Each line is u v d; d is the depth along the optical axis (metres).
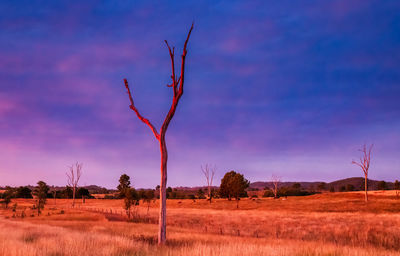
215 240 17.25
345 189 161.88
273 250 10.54
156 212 64.25
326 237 25.45
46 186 70.06
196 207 88.00
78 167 87.88
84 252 9.92
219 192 107.81
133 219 43.03
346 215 46.69
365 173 75.38
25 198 124.06
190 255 9.78
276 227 34.75
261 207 76.75
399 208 59.34
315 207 69.31
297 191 123.75
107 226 28.66
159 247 12.59
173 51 16.59
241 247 11.41
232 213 58.28
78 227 27.50
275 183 111.69
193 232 26.44
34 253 8.84
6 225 25.45
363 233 26.34
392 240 22.28
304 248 11.74
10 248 9.29
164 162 16.67
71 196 139.38
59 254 9.73
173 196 140.62
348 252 11.28
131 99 17.80
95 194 192.88
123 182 89.00
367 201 72.31
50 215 52.78
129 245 11.88
